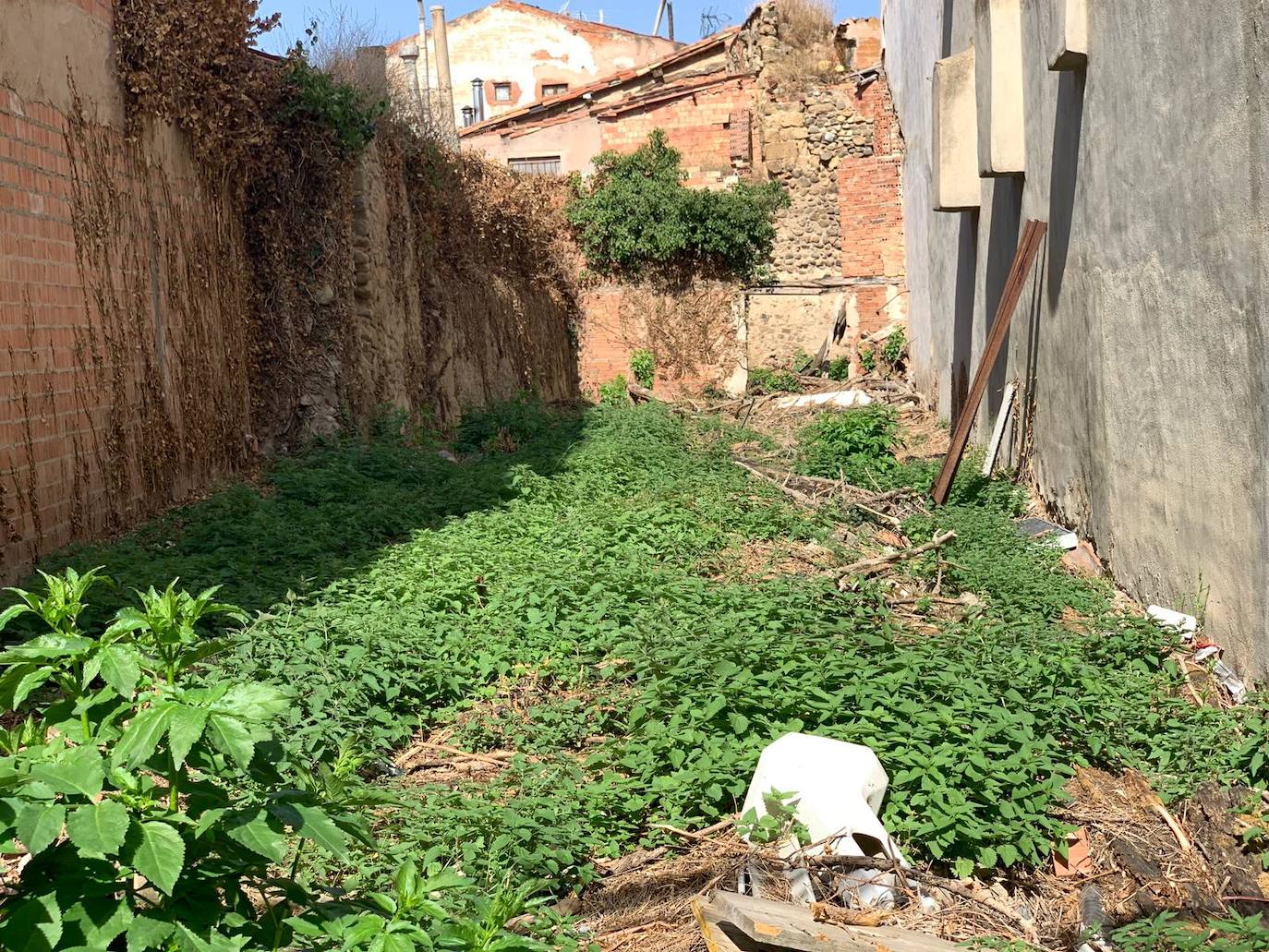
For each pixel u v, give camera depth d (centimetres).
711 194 2578
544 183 2520
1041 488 1085
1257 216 589
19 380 799
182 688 217
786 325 2589
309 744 493
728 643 600
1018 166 1112
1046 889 450
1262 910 439
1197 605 693
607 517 992
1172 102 696
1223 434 648
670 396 2611
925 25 1798
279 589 750
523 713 600
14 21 814
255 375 1370
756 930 363
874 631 678
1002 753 500
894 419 1708
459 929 228
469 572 790
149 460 1028
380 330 1546
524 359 2295
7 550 766
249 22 1241
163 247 1088
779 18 2817
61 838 294
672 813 476
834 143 2806
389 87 1720
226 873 222
